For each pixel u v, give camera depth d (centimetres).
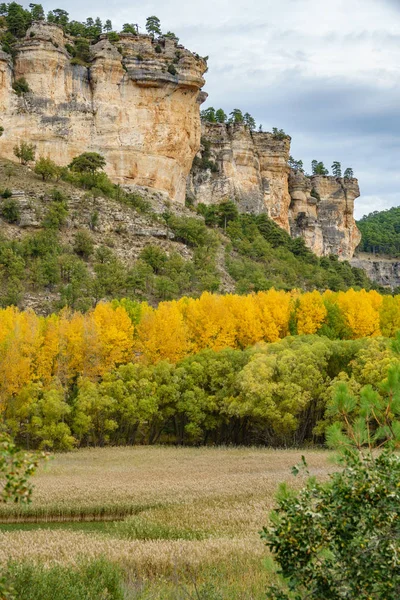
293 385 7225
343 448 1576
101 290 12100
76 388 7844
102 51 17662
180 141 18238
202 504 4378
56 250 13050
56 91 17212
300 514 1405
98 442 7919
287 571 1412
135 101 17825
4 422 7150
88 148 17362
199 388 7912
